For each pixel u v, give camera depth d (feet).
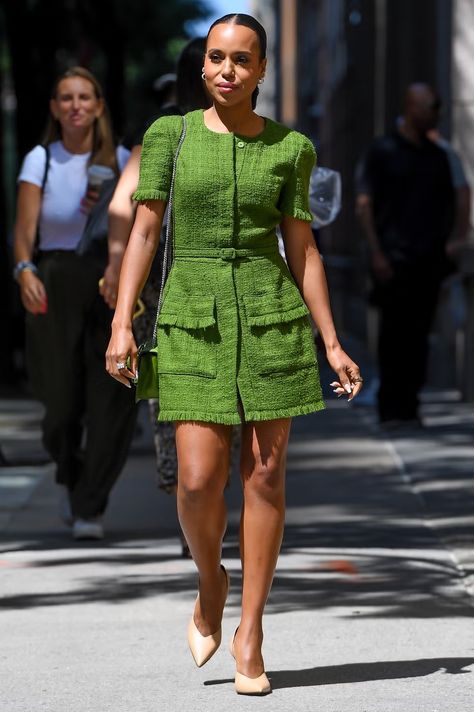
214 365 26.08
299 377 26.43
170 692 26.73
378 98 135.44
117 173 41.29
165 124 26.43
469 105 86.12
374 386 77.82
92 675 27.99
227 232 26.08
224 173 25.95
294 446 60.90
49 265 41.04
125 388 41.14
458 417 69.72
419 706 25.59
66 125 41.19
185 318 26.12
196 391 26.04
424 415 71.00
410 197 64.23
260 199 26.05
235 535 42.47
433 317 65.21
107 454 41.42
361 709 25.43
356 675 27.66
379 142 64.59
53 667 28.63
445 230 64.75
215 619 27.32
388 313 64.90
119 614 32.91
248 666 26.43
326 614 32.60
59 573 37.24
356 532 42.75
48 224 41.24
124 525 44.57
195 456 26.11
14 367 105.29
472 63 86.02
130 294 26.45
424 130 64.54
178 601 34.01
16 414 81.05
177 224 26.32
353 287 156.87
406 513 45.78
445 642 30.14
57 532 43.75
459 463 55.21
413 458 56.80
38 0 101.91
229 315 26.08
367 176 64.75
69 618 32.60
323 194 39.45
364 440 62.39
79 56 108.88
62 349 41.11
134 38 158.71
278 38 187.11
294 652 29.43
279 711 25.36
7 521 45.96
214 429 26.14
